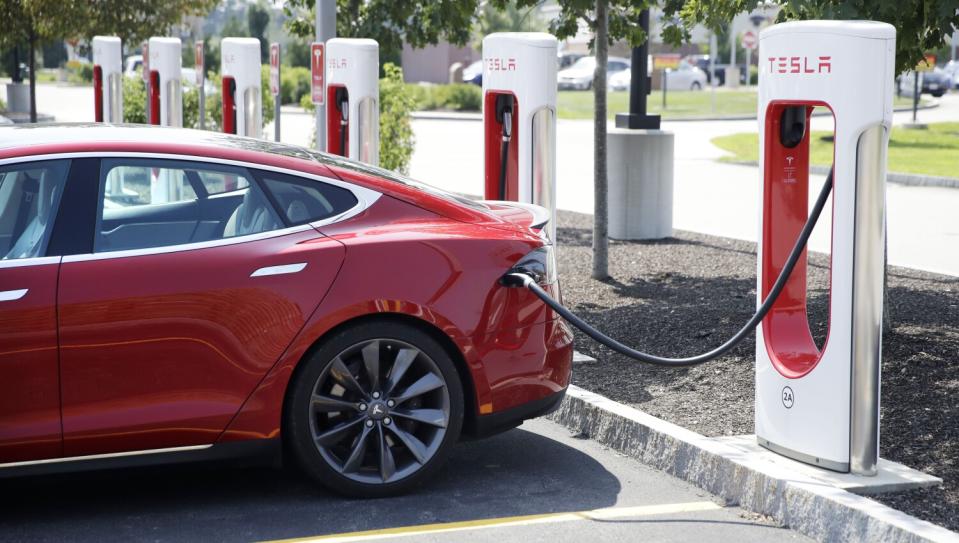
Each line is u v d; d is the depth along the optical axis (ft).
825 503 18.19
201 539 17.99
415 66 255.50
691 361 20.45
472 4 43.86
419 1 46.34
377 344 19.48
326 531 18.35
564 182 76.38
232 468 20.83
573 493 20.30
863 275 19.27
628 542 18.04
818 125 127.24
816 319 31.68
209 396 18.75
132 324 18.34
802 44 19.60
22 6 75.10
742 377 26.63
